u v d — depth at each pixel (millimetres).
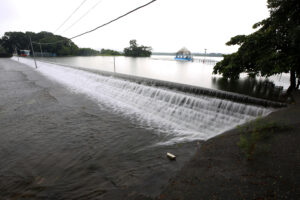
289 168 3184
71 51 88812
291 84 9453
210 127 7766
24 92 15531
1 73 28422
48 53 83250
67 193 4090
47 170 5082
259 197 2672
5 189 4363
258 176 3141
